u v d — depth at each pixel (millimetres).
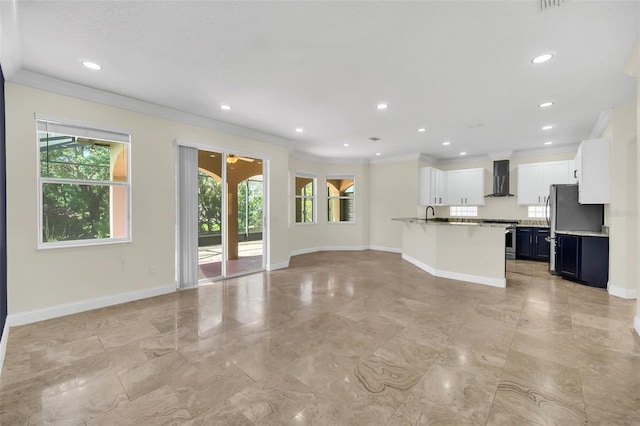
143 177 3846
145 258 3879
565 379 2025
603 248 4312
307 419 1651
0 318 2328
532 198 6508
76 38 2352
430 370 2145
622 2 1911
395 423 1617
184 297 3910
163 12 2037
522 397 1834
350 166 8156
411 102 3756
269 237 5562
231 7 1983
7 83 2867
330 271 5488
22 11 2000
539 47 2469
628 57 2605
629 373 2098
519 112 4113
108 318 3158
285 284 4566
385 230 8000
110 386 1958
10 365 2215
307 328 2896
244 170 6301
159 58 2676
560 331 2814
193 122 4328
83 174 3549
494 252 4461
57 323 3006
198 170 4832
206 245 5152
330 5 1957
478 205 7371
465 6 1964
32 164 3027
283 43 2428
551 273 5160
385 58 2664
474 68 2848
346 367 2188
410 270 5543
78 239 3475
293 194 7438
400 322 3041
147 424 1616
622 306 3523
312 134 5410
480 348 2479
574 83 3166
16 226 2939
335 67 2842
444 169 8016
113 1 1916
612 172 3932
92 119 3406
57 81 3107
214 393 1883
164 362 2260
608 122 4254
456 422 1621
